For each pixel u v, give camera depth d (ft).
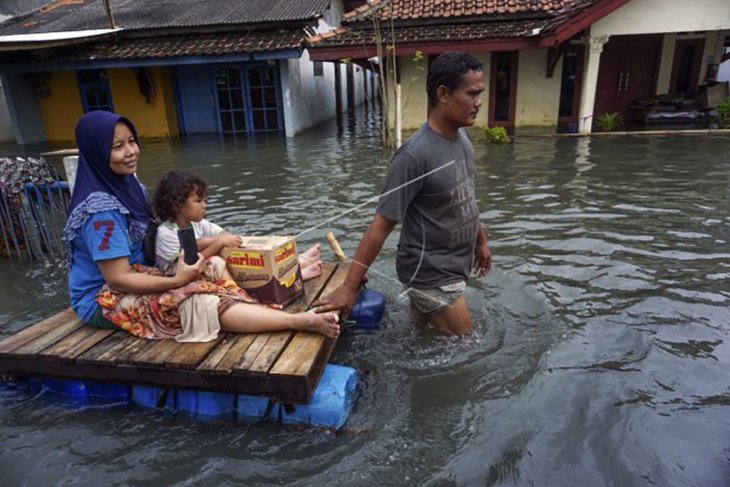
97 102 49.26
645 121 44.06
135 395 9.64
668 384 9.51
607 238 16.96
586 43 38.50
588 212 19.81
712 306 12.28
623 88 45.60
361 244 9.84
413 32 39.68
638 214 19.39
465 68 9.11
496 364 10.33
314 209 22.00
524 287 13.58
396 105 35.60
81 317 10.45
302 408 8.84
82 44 44.29
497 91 44.14
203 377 8.94
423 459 8.02
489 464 7.84
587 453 7.95
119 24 46.57
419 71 42.63
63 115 49.96
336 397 8.84
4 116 50.26
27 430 9.06
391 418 9.00
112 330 10.36
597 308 12.37
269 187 26.40
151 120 49.01
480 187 24.17
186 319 9.66
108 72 47.98
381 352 10.98
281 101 47.01
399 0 43.47
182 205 9.95
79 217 9.37
